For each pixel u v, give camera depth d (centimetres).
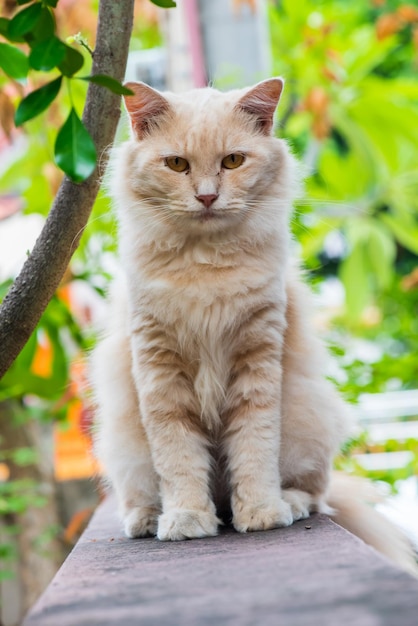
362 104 645
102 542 282
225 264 293
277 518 270
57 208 248
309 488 313
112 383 318
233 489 285
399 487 443
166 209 295
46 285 250
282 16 780
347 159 704
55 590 188
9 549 519
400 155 708
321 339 334
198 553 230
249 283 287
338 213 663
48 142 500
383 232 646
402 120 648
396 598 153
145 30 677
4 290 327
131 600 173
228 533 272
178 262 296
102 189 344
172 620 152
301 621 144
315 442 309
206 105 304
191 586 181
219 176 292
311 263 550
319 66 636
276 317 290
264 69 573
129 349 314
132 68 652
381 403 551
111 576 203
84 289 550
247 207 296
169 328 290
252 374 290
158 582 189
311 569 186
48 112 486
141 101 300
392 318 914
